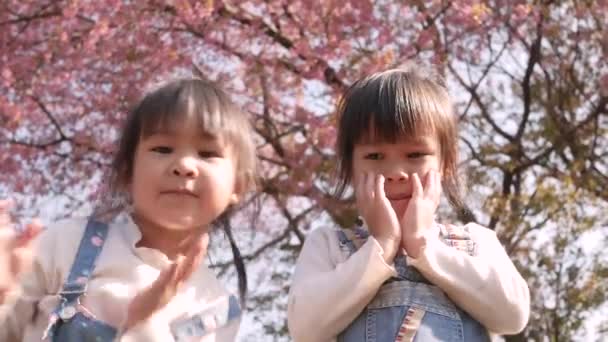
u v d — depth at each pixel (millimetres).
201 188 1884
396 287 1920
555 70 6102
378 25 5398
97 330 1776
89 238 1913
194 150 1904
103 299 1828
